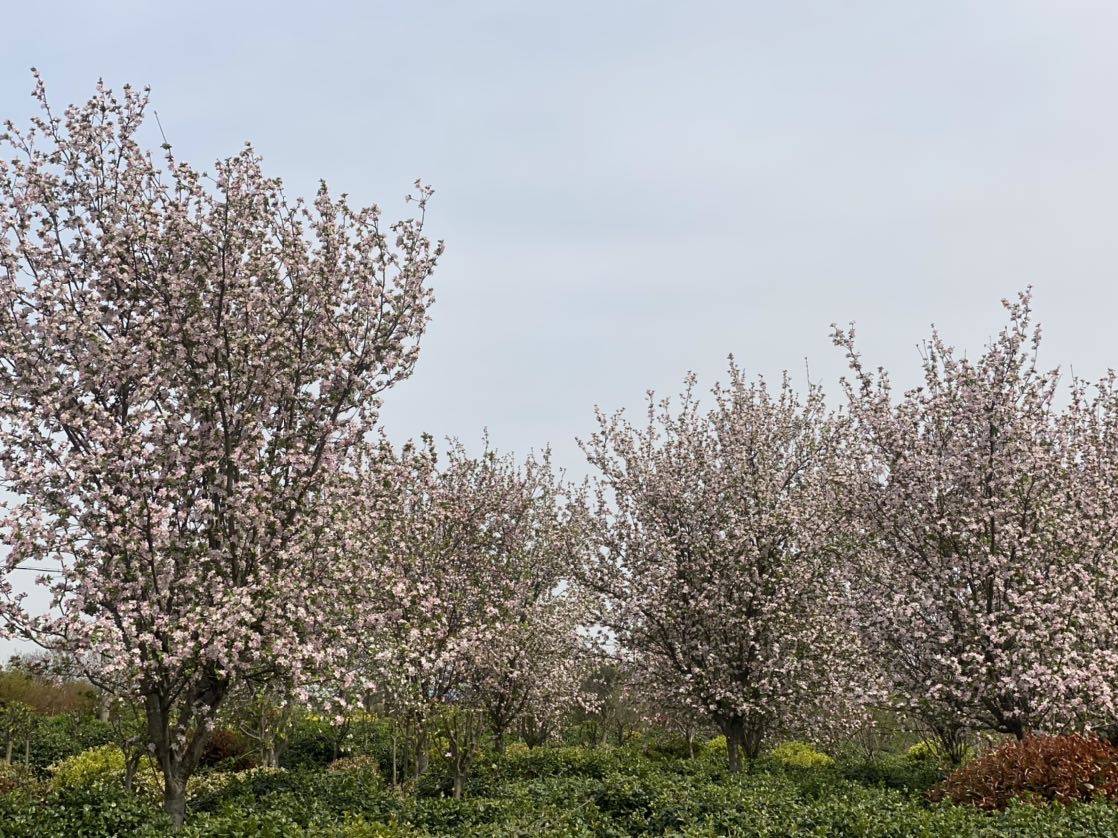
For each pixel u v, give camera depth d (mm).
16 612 10094
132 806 11000
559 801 12906
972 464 15617
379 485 13031
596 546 19922
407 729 15266
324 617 11945
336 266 12703
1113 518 15398
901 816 10305
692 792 12438
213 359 12188
